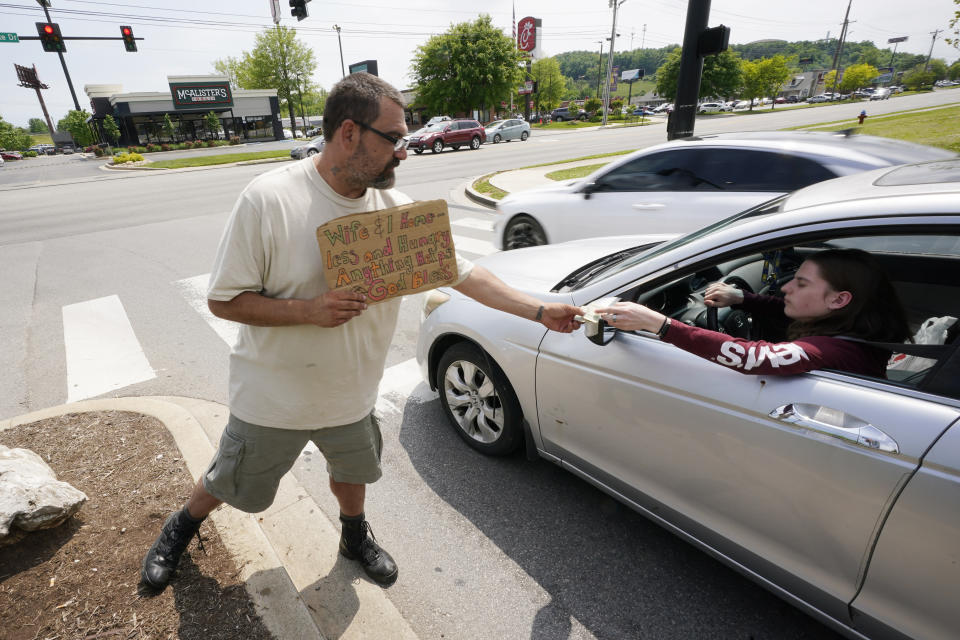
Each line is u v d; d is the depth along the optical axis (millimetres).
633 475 2053
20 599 1884
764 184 4137
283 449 1676
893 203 1444
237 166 25234
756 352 1546
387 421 3275
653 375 1832
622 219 4961
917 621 1374
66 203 14031
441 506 2555
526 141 29766
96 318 5098
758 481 1617
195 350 4332
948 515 1238
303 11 14391
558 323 1838
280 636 1778
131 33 19016
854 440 1373
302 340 1480
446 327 2760
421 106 45438
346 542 2113
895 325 1645
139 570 1996
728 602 2018
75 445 2768
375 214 1375
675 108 7242
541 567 2195
